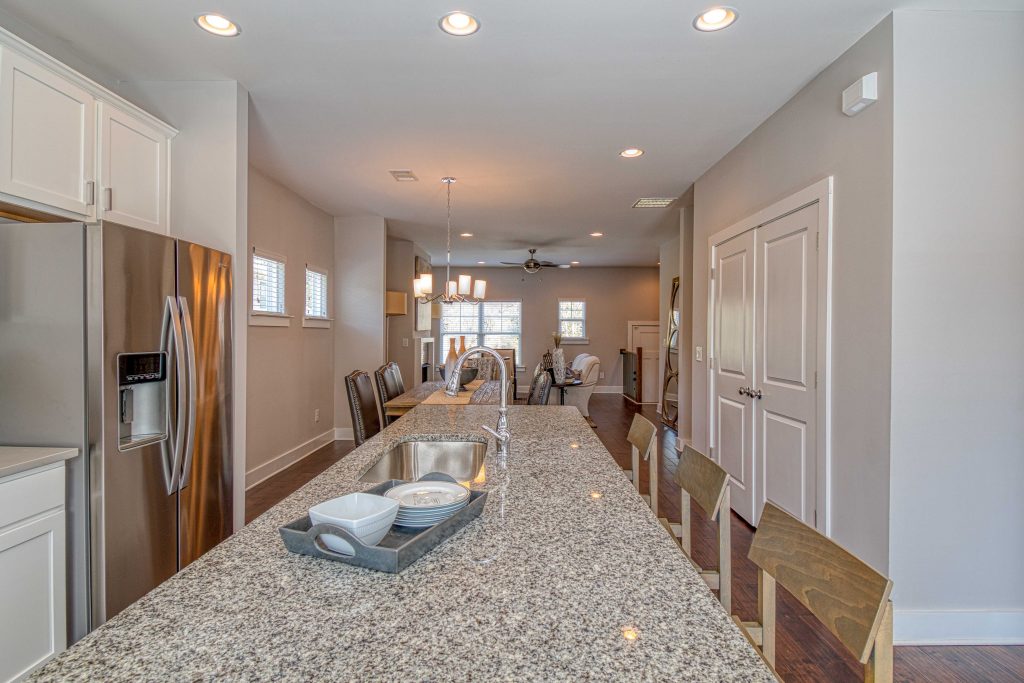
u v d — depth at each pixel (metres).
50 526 1.80
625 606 0.84
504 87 2.80
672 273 7.21
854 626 0.84
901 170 2.12
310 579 0.92
